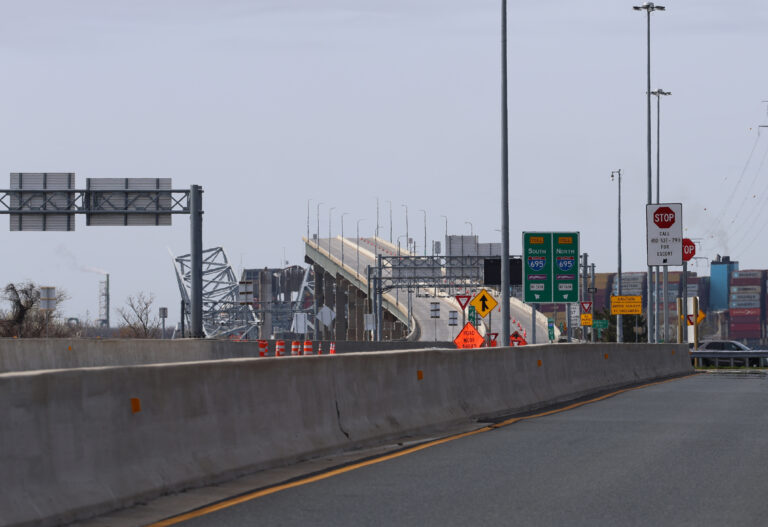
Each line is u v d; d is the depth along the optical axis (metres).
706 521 19.62
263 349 95.50
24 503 18.62
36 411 19.50
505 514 20.42
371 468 27.14
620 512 20.58
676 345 89.56
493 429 37.59
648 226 97.19
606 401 51.38
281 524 19.55
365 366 33.91
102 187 113.06
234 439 25.95
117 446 21.61
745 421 39.84
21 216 113.31
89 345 85.38
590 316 159.25
